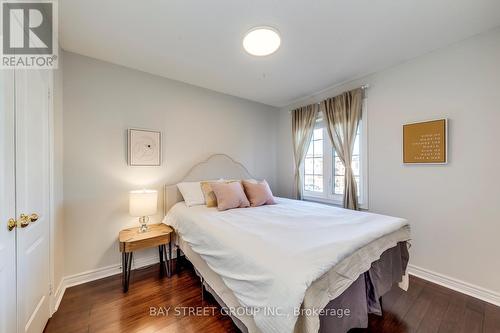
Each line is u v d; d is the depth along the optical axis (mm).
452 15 1637
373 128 2592
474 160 1892
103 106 2295
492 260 1809
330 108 3006
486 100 1830
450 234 2027
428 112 2152
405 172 2326
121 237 2115
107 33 1840
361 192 2719
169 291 1998
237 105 3438
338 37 1912
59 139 1935
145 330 1509
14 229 1081
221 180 2881
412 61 2266
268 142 3879
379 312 1463
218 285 1547
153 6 1530
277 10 1579
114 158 2354
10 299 1038
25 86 1224
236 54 2189
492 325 1534
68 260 2080
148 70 2531
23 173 1181
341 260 1188
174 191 2695
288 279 994
